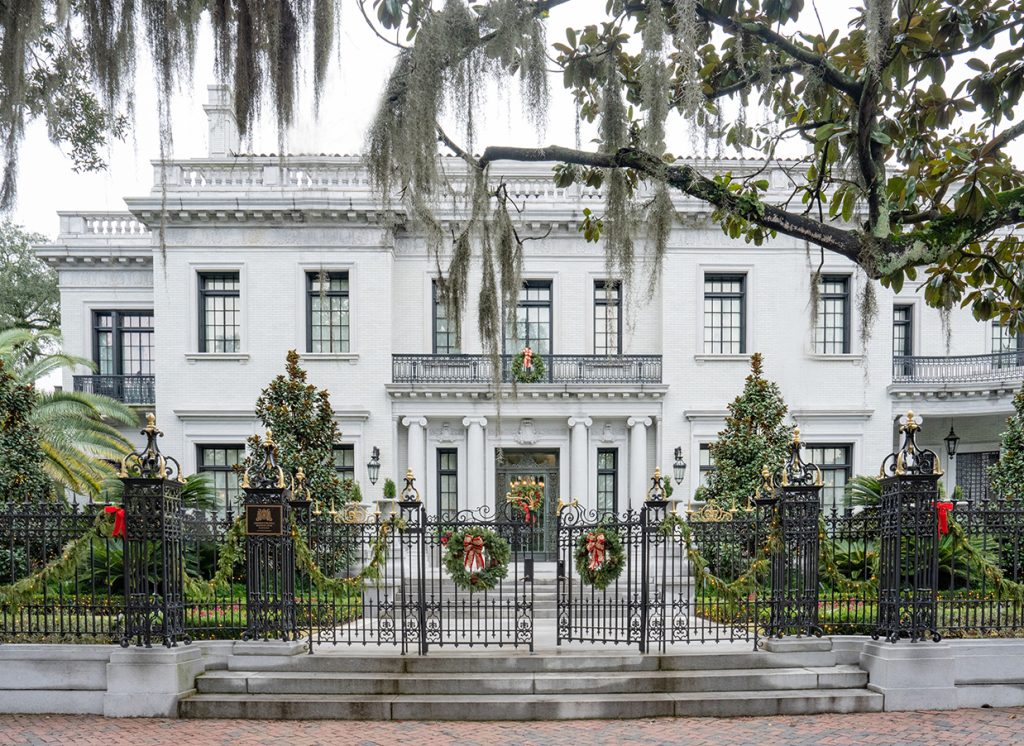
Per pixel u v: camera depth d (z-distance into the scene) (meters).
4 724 7.86
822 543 9.37
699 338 19.64
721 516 11.16
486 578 9.27
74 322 21.44
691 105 4.23
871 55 4.03
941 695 8.30
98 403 17.78
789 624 9.24
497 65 4.72
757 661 8.94
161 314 19.42
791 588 9.99
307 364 19.45
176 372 19.38
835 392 19.66
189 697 8.33
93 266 21.47
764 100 4.95
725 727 7.73
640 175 5.61
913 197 4.50
